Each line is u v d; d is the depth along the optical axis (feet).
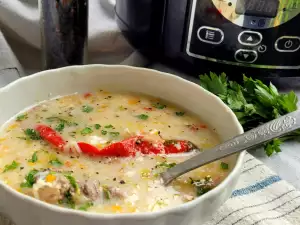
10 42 1.09
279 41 0.97
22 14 1.04
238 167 0.64
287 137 0.92
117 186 0.65
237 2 0.93
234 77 1.01
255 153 0.89
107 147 0.71
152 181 0.67
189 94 0.82
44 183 0.62
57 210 0.55
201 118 0.81
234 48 0.97
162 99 0.86
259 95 0.91
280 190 0.78
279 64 0.99
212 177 0.69
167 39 1.03
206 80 0.94
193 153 0.74
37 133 0.75
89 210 0.61
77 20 0.96
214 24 0.96
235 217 0.72
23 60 1.08
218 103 0.78
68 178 0.63
